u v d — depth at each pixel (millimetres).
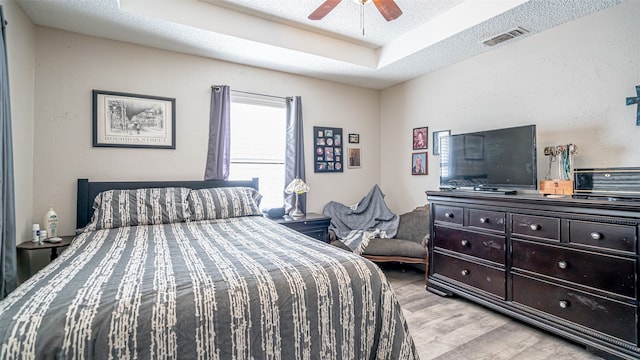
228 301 1134
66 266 1424
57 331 908
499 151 2656
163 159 3062
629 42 2186
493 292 2436
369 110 4465
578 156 2451
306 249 1712
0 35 1742
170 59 3084
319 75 3859
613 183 1953
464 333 2168
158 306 1042
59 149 2639
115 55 2840
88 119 2744
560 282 2021
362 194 4414
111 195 2621
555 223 2051
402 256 3150
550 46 2617
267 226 2498
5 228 1772
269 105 3656
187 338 1037
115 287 1144
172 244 1877
